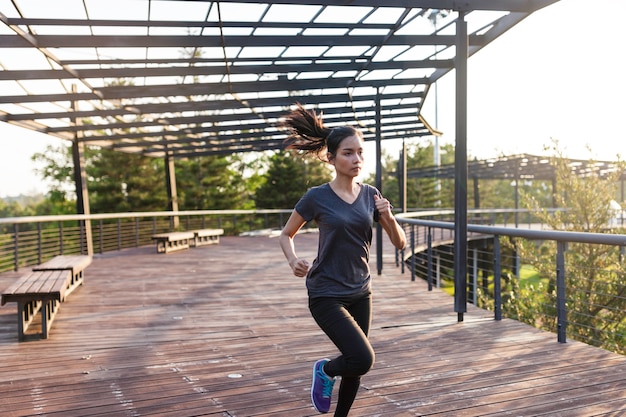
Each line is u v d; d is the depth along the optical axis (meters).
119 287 7.81
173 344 4.69
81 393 3.45
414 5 5.39
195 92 9.41
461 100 5.39
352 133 2.38
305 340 4.80
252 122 13.58
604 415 2.98
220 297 7.00
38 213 40.09
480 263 21.91
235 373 3.84
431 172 27.69
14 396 3.41
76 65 7.96
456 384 3.51
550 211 22.66
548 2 5.43
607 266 10.80
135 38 6.95
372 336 4.80
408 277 8.65
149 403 3.26
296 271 2.37
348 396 2.48
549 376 3.65
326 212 2.36
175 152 17.73
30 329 5.32
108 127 12.09
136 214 14.29
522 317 10.71
